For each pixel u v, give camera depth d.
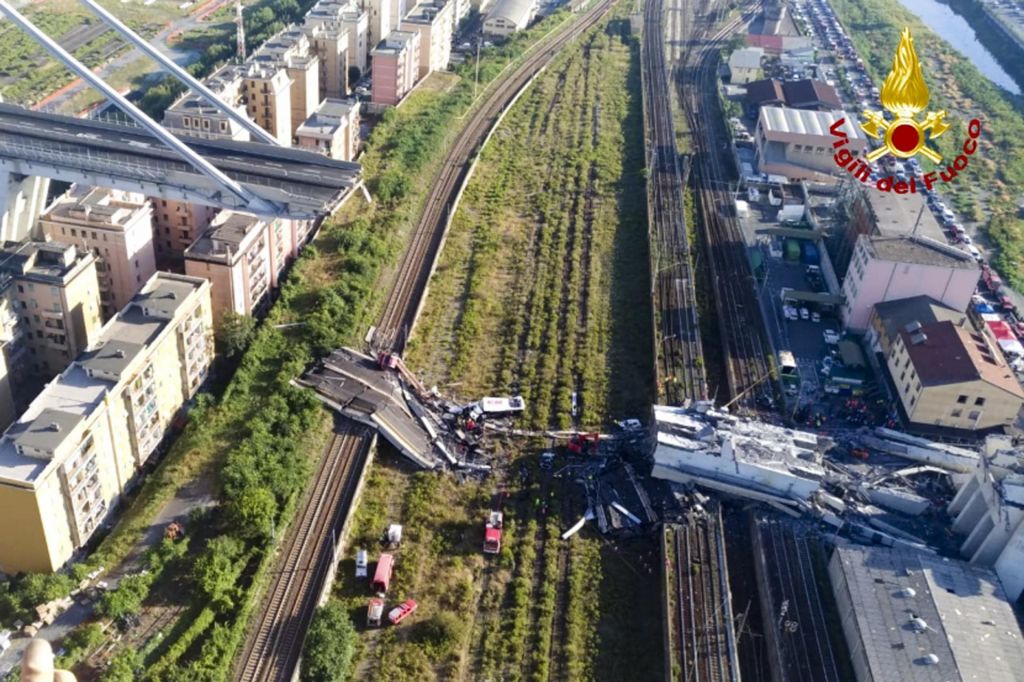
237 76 197.25
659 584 114.12
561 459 131.88
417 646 103.12
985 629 103.69
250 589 105.19
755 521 121.56
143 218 147.75
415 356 151.00
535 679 100.75
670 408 133.88
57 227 143.00
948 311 152.00
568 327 160.75
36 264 133.00
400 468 128.75
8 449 104.06
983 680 97.56
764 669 104.94
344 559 113.44
